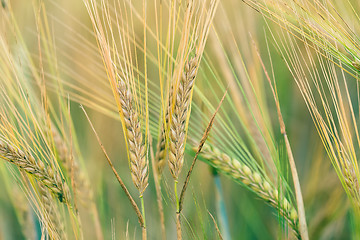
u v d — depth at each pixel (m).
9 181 0.68
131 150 0.56
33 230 0.68
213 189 0.74
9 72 0.64
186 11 0.55
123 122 0.55
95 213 0.66
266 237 0.76
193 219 0.70
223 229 0.68
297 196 0.60
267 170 0.68
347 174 0.60
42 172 0.59
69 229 0.68
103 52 0.56
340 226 0.74
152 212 0.75
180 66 0.55
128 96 0.55
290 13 0.65
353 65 0.61
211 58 0.75
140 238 0.74
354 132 0.73
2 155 0.58
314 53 0.76
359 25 0.68
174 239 0.73
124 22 0.73
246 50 0.73
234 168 0.63
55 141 0.63
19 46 0.67
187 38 0.55
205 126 0.65
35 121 0.60
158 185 0.58
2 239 0.73
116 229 0.73
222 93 0.73
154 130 0.65
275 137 0.76
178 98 0.55
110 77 0.55
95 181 0.75
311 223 0.73
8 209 0.75
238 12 0.75
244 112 0.69
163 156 0.58
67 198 0.60
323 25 0.62
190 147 0.63
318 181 0.75
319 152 0.75
